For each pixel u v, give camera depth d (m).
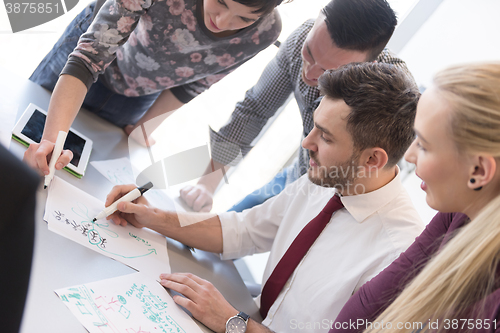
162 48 1.02
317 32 0.96
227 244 0.97
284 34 1.52
